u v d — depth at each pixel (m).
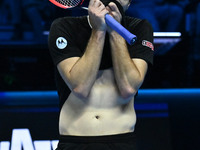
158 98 12.69
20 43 15.19
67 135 4.43
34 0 15.09
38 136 9.02
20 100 12.42
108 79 4.42
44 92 14.62
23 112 9.27
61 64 4.37
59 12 14.85
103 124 4.36
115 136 4.37
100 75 4.43
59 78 4.58
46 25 15.18
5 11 15.31
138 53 4.50
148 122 9.09
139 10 15.37
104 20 4.15
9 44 15.15
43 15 15.14
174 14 15.41
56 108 9.80
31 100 12.40
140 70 4.40
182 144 9.37
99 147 4.32
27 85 15.27
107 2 4.34
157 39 15.54
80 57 4.36
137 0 15.33
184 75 15.62
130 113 4.52
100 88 4.40
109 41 4.30
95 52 4.16
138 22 4.70
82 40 4.49
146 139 8.97
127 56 4.28
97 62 4.17
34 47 15.21
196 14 15.45
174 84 15.59
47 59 15.37
